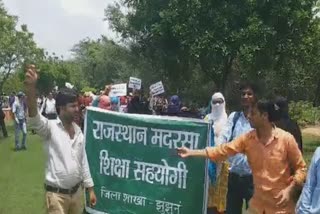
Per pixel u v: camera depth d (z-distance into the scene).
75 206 6.21
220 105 7.65
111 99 18.08
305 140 26.23
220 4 20.58
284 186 5.23
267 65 21.02
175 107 13.07
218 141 6.95
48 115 20.30
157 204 7.77
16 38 49.12
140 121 7.91
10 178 12.50
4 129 23.02
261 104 5.20
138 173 7.96
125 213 8.06
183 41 20.80
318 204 4.49
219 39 20.41
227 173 7.23
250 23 19.98
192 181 7.48
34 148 18.69
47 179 6.09
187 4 20.53
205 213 7.39
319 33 21.91
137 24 23.77
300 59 22.73
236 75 24.03
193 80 31.00
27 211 9.48
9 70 50.50
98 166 8.31
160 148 7.75
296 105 36.41
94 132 8.36
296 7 20.73
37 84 6.10
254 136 5.33
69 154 6.09
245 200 7.13
